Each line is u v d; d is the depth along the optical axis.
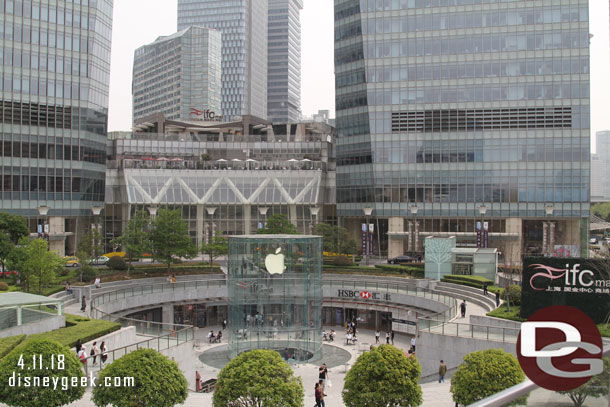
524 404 7.56
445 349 41.34
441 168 100.00
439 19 100.12
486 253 67.44
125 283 67.44
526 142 96.19
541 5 95.62
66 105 93.94
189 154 129.50
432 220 101.06
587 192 94.31
